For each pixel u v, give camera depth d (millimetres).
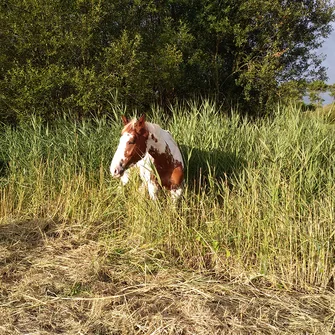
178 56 9102
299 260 3697
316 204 4211
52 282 3484
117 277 3623
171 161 4539
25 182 5660
